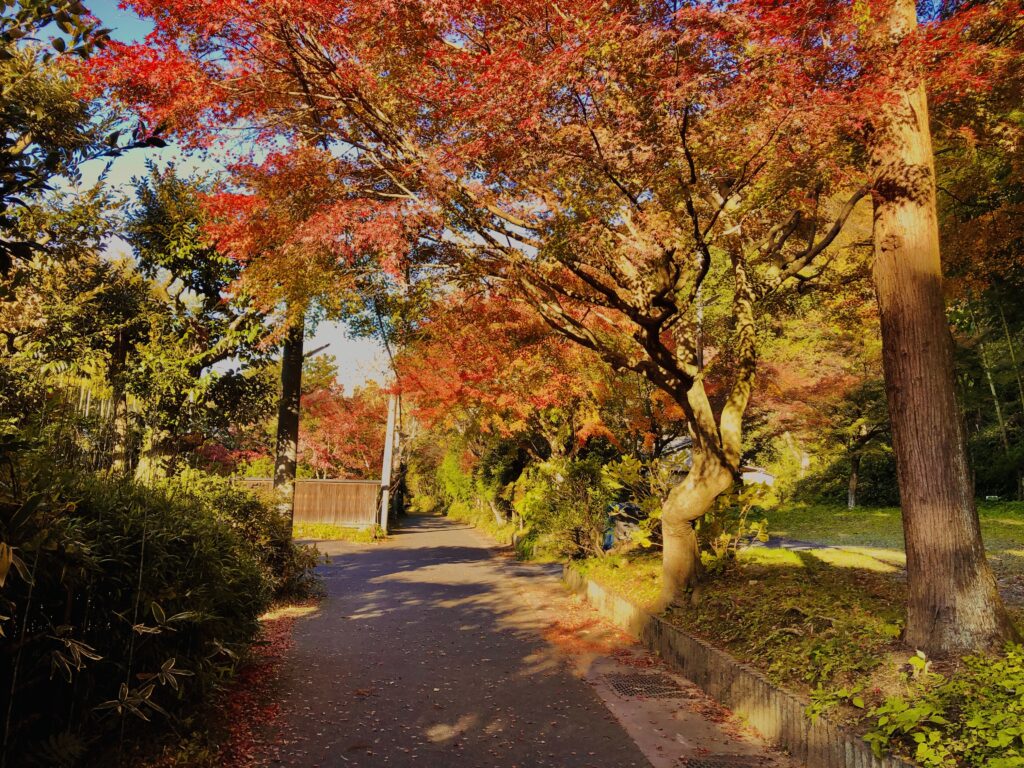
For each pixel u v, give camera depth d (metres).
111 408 8.98
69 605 3.24
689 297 6.98
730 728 5.11
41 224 6.46
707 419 8.12
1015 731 3.19
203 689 4.45
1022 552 11.20
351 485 25.56
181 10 5.62
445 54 6.11
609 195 6.09
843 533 16.16
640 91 5.44
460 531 27.95
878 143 5.39
